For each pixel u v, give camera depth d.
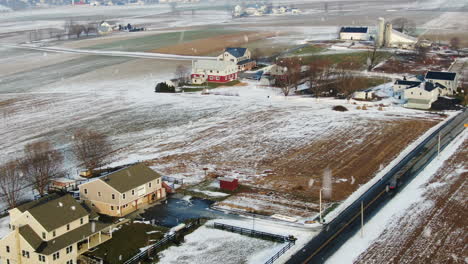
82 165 96.06
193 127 121.69
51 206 61.91
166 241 64.75
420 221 69.38
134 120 129.25
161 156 100.69
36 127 124.81
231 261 59.88
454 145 102.94
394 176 86.56
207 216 72.94
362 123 121.62
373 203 75.69
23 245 58.16
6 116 137.00
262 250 62.47
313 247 62.59
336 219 70.56
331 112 133.25
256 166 93.88
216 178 88.25
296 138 110.69
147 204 77.50
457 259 59.38
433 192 79.25
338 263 58.66
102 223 65.12
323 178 86.62
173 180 87.38
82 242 64.62
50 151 104.12
